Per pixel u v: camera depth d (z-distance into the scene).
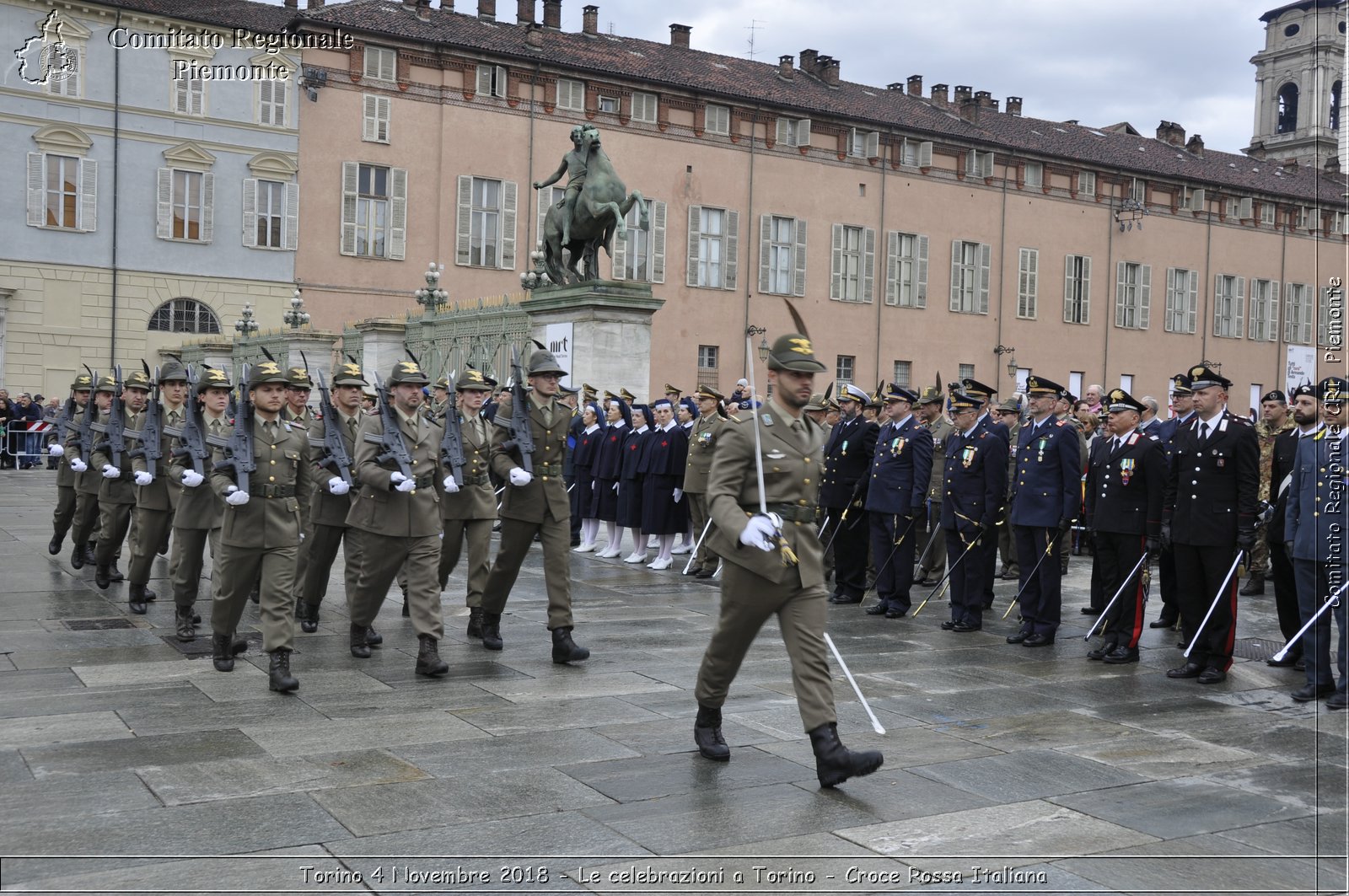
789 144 44.44
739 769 6.22
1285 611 9.64
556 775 6.05
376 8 38.66
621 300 17.28
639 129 41.47
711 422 13.09
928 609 12.17
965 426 11.08
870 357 46.22
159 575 12.76
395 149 37.62
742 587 6.09
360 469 8.30
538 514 8.75
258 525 7.89
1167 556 11.16
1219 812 5.72
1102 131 56.94
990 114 52.94
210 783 5.80
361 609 8.77
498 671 8.45
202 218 35.47
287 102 36.25
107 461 11.52
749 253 43.62
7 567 13.05
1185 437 9.23
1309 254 56.78
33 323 33.59
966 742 6.88
